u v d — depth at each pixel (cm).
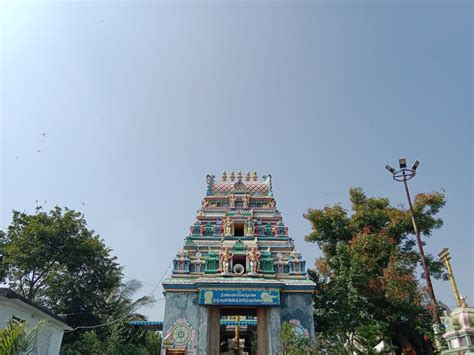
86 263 3444
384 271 2433
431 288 1866
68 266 3388
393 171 2144
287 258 2528
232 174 3284
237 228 2812
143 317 3559
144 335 3366
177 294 2273
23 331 1259
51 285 3284
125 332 3169
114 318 3378
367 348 1407
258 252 2455
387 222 2866
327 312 2586
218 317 2255
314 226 3006
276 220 2833
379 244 2572
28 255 3145
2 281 3269
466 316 1312
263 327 2227
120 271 3781
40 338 2212
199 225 2727
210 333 2206
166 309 2223
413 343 2684
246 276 2338
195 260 2459
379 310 2517
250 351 3162
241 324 3108
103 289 3597
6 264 3225
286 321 2200
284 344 2017
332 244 2953
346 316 2444
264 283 2239
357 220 2878
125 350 2919
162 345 2111
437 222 2761
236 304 2197
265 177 3241
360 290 2519
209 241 2634
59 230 3312
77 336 3231
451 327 1360
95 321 3384
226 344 3228
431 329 2397
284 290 2294
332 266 2727
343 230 2897
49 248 3294
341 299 2495
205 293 2225
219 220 2808
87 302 3416
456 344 1327
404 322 2581
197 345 2109
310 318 2209
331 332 2425
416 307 2423
